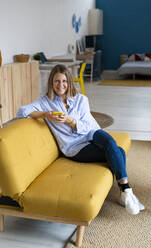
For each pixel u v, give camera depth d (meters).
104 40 12.03
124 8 11.59
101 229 2.23
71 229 2.25
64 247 2.03
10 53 5.34
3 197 2.05
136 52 11.86
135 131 4.66
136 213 2.21
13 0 5.35
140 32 11.66
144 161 3.50
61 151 2.56
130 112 5.86
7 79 4.44
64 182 2.02
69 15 8.79
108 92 7.96
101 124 3.75
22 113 2.31
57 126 2.42
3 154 1.89
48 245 2.05
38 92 5.65
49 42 7.28
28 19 6.02
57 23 7.78
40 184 2.02
